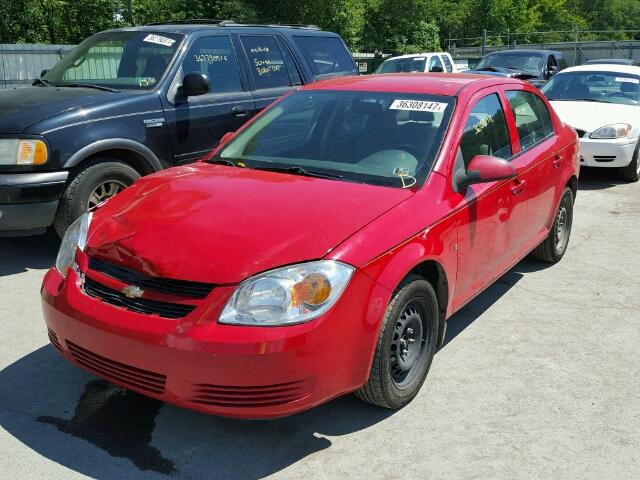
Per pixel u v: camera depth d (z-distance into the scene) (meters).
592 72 10.70
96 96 5.75
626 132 9.20
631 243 6.63
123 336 2.88
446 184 3.72
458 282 3.83
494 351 4.21
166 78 6.15
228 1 29.42
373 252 3.08
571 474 2.98
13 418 3.33
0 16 27.30
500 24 51.25
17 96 5.82
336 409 3.48
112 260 3.11
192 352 2.75
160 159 6.01
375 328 3.05
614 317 4.79
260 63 7.12
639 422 3.41
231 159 4.17
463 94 4.24
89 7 29.02
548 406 3.55
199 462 3.02
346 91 4.46
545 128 5.43
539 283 5.47
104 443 3.15
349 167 3.84
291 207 3.26
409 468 3.00
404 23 38.56
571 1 79.25
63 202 5.40
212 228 3.10
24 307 4.75
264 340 2.74
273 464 3.02
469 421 3.39
